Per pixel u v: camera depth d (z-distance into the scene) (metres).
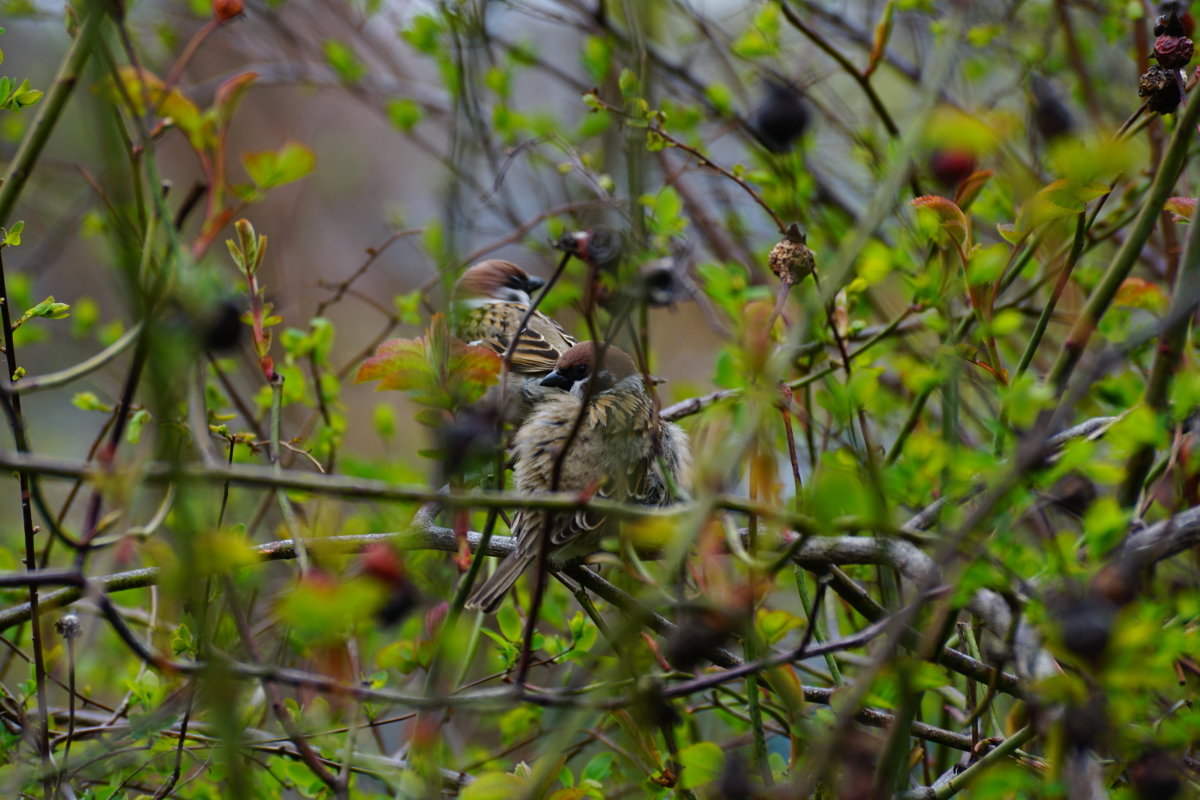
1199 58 7.08
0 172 11.51
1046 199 5.70
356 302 17.41
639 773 7.87
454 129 9.45
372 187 18.39
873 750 5.34
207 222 6.41
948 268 7.45
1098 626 4.39
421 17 9.92
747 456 6.56
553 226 10.35
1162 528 5.34
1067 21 9.83
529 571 8.29
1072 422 8.28
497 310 12.09
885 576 7.66
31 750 7.52
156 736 7.19
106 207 5.89
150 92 6.58
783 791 5.28
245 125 18.02
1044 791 4.73
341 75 12.07
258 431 9.10
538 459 8.31
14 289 9.08
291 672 5.53
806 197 9.56
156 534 6.54
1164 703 6.60
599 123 10.41
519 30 14.20
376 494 4.81
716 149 12.09
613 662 7.71
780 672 5.84
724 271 7.47
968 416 8.60
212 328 5.14
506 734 8.47
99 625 9.51
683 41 11.64
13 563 8.34
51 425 14.88
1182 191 8.55
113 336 9.92
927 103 5.28
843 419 5.74
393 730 10.24
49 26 14.16
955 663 6.29
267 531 10.01
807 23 11.14
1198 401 5.51
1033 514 6.44
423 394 5.57
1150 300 7.66
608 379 8.65
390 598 4.79
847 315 8.24
